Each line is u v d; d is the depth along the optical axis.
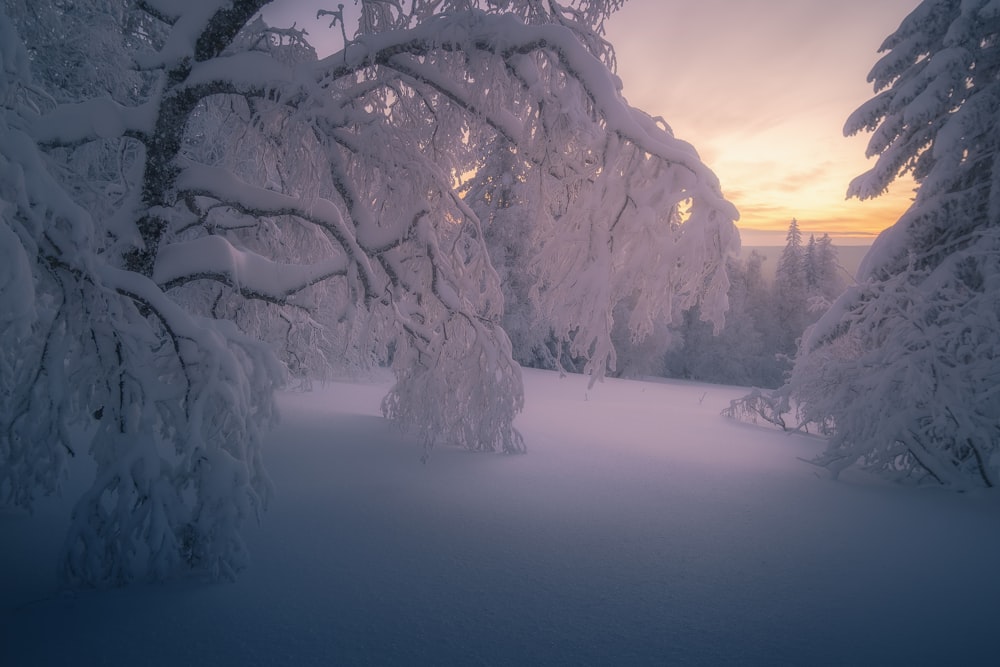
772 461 8.61
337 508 4.98
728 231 5.05
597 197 5.30
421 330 7.07
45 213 3.29
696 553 4.36
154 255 4.73
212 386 3.52
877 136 10.87
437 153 6.05
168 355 3.79
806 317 50.94
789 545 4.67
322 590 3.38
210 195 4.98
